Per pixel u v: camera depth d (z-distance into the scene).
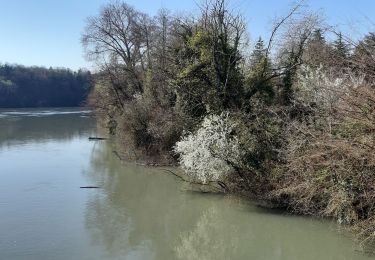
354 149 12.58
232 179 19.16
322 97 16.81
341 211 14.60
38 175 25.41
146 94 33.12
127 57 47.12
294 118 18.66
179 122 26.52
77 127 58.53
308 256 13.38
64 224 16.47
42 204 19.19
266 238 14.99
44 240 14.77
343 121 13.80
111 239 14.94
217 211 18.08
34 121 68.81
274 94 22.80
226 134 19.39
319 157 14.54
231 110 20.86
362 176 12.97
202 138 19.47
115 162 29.88
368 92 12.19
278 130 17.78
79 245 14.35
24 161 30.25
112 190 21.78
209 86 23.05
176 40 28.75
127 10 47.72
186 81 24.02
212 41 22.83
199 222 16.80
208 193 20.83
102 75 45.44
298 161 15.25
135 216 17.53
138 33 46.53
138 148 30.30
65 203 19.39
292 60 23.38
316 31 23.88
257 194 18.14
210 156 18.88
